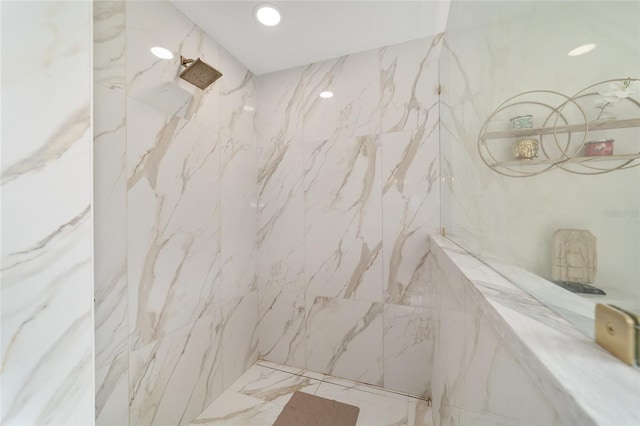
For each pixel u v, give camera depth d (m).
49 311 0.54
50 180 0.55
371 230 1.36
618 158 0.34
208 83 1.08
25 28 0.51
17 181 0.51
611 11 0.35
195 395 1.14
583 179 0.37
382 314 1.34
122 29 0.84
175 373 1.05
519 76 0.48
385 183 1.33
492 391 0.39
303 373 1.46
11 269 0.50
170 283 1.03
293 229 1.52
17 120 0.50
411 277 1.29
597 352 0.27
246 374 1.45
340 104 1.42
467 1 0.77
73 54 0.58
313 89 1.48
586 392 0.21
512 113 0.50
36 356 0.53
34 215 0.53
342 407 1.21
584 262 0.35
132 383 0.88
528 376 0.28
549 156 0.42
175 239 1.05
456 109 0.90
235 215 1.40
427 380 1.25
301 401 1.25
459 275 0.61
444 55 1.11
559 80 0.41
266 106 1.57
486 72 0.63
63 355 0.56
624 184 0.33
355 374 1.38
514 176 0.50
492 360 0.39
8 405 0.50
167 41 1.01
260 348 1.57
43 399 0.54
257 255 1.58
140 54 0.90
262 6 1.06
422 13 1.11
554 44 0.42
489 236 0.61
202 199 1.18
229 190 1.36
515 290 0.46
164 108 1.00
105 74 0.79
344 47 1.34
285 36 1.25
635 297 0.30
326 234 1.45
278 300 1.55
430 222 1.26
